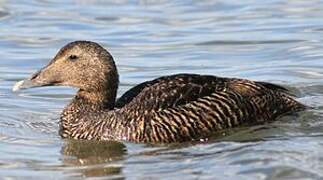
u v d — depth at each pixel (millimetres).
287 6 26172
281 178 13586
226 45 22594
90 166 14773
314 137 15547
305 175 13625
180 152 15133
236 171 13922
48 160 15172
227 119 16047
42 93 19188
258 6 26406
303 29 23656
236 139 15672
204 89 16203
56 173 14477
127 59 21703
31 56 22188
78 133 16234
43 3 27406
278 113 16703
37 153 15555
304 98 18188
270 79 19641
